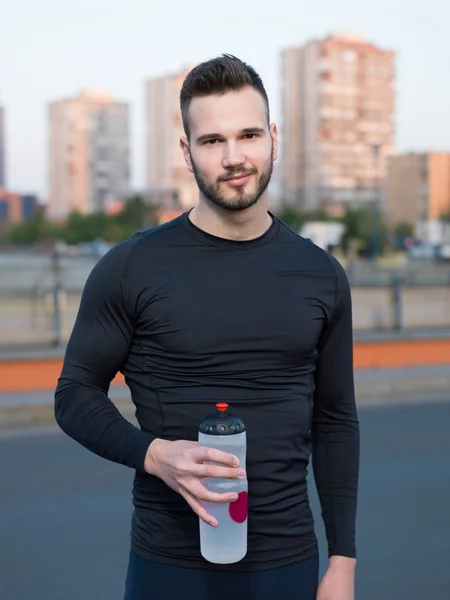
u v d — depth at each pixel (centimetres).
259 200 178
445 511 567
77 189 14512
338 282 187
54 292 1117
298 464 179
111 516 558
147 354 178
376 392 1039
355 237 6862
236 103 172
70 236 10588
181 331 174
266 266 180
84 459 719
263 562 173
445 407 970
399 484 636
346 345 192
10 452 749
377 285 1272
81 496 605
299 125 11994
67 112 14362
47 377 1005
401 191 11462
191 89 175
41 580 447
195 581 173
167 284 176
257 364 176
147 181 13375
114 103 14525
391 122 12056
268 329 176
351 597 182
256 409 175
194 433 173
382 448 759
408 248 7356
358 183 11875
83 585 441
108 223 10269
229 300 176
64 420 177
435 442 784
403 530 528
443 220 9425
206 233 180
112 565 470
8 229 11406
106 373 181
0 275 1781
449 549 494
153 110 13100
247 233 180
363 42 11956
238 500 161
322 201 11681
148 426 178
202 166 174
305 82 11794
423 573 457
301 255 185
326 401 193
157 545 175
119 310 178
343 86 11688
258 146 174
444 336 1210
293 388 179
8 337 1097
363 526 536
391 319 1276
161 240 181
